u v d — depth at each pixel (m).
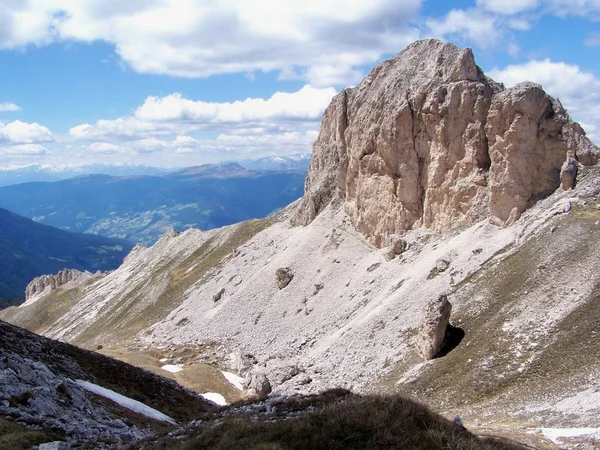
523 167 93.75
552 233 80.94
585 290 67.12
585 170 91.62
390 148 120.12
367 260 122.88
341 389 34.84
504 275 79.81
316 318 112.12
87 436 34.53
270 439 24.66
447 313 74.25
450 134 108.69
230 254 177.50
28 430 32.28
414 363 74.12
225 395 91.50
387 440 23.34
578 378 55.09
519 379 60.25
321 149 177.00
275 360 97.56
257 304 132.25
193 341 130.38
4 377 38.53
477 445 23.50
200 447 26.05
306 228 155.50
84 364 56.91
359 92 140.75
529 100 94.06
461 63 110.62
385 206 123.94
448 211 109.62
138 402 51.91
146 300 183.75
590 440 39.00
